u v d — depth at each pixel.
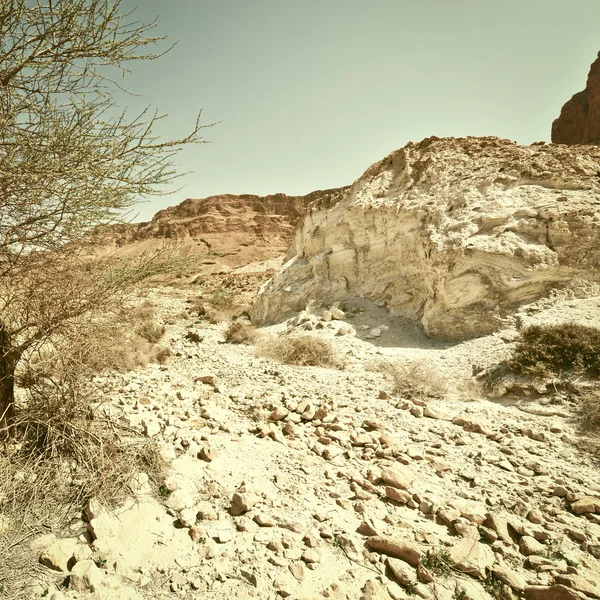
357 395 7.41
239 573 2.88
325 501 3.92
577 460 4.99
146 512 3.36
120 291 3.82
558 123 69.75
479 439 5.59
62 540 2.98
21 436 3.77
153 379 7.68
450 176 13.83
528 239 10.55
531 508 3.98
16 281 3.54
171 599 2.62
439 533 3.54
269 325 16.39
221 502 3.70
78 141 3.12
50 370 3.82
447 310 11.05
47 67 3.06
